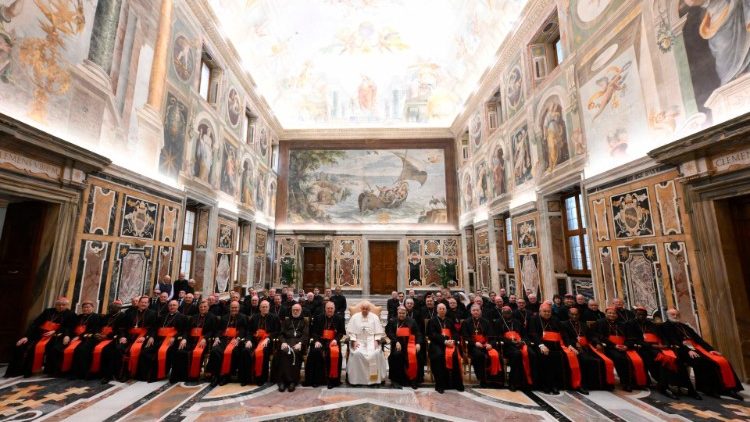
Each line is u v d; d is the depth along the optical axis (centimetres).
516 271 1152
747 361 530
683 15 602
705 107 562
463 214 1788
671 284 617
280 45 1592
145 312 638
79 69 634
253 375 583
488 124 1446
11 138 503
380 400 518
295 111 1966
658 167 639
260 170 1625
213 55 1135
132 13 770
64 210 611
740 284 547
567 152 898
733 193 528
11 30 517
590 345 601
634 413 461
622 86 727
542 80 1037
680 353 536
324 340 622
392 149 1961
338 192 1938
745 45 508
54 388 529
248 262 1466
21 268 599
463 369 690
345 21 1748
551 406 491
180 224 916
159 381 587
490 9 1272
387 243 1912
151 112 824
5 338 593
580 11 859
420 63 1884
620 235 722
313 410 476
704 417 441
